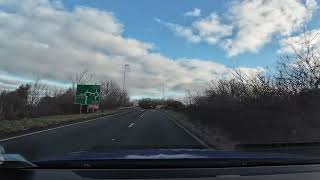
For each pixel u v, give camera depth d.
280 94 19.16
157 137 20.05
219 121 23.03
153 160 3.77
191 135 21.25
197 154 4.23
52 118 37.91
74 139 18.80
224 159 3.90
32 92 56.94
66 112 55.25
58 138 19.23
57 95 60.00
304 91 17.86
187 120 36.91
